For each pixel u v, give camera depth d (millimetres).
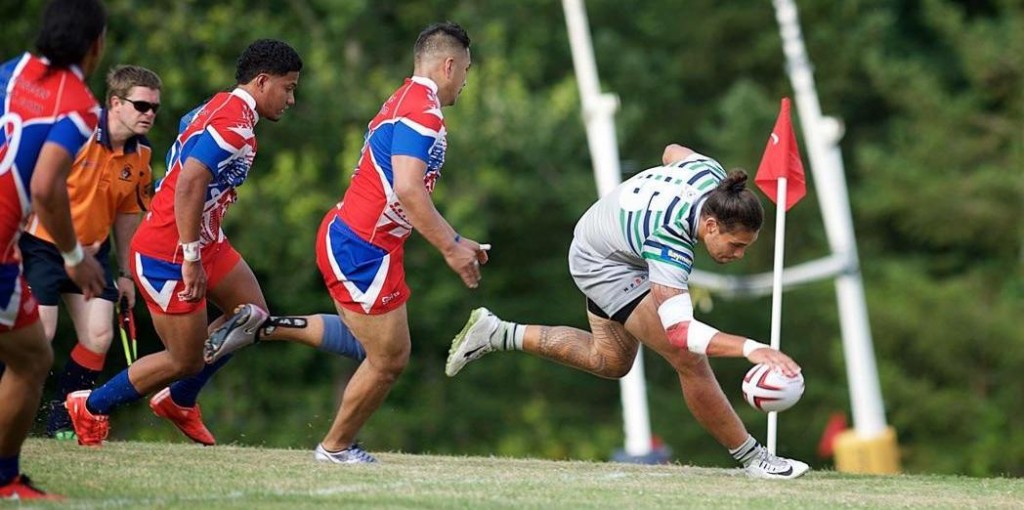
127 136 26750
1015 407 83375
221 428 71000
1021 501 22891
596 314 25516
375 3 77375
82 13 17906
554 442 78000
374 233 24188
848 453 63125
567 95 73188
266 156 73062
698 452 82062
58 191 17750
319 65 70875
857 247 90312
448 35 24094
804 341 85688
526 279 84438
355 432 25328
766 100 88125
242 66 24281
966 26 87625
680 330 22594
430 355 78938
